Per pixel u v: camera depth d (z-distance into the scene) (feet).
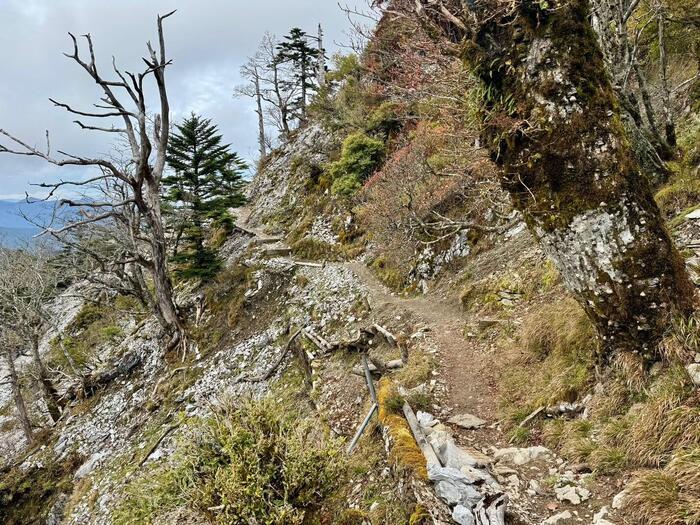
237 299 60.85
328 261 62.03
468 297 33.30
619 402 14.88
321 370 35.32
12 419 79.66
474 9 14.64
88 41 46.19
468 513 12.80
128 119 53.26
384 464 19.38
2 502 48.80
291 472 14.40
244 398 17.03
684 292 14.06
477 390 22.34
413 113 62.54
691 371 12.90
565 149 13.83
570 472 14.17
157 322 66.80
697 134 24.64
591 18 26.02
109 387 61.21
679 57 30.76
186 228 71.36
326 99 95.71
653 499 11.03
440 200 46.62
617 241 13.85
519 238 35.22
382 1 18.78
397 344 31.27
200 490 14.17
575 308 20.56
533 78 13.85
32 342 72.18
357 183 68.44
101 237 69.15
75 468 49.93
